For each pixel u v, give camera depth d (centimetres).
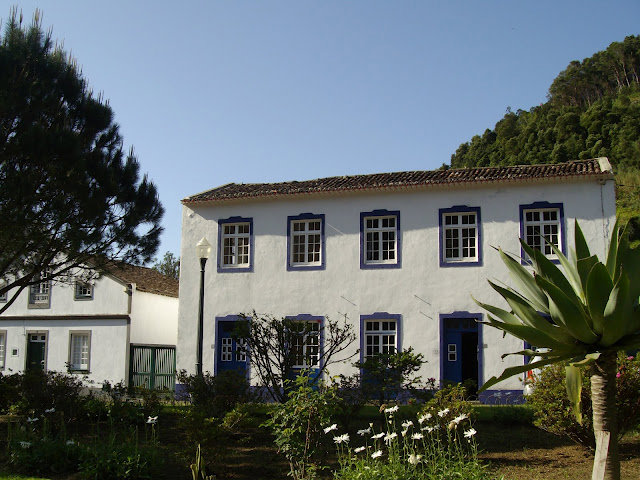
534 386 1076
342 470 775
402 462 799
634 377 990
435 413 1005
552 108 7894
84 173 1525
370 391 1248
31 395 1404
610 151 5650
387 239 2145
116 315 2702
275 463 1083
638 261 532
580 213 1938
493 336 1942
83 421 1427
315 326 2119
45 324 2820
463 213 2061
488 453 1073
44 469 1014
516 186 2012
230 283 2270
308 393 899
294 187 2336
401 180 2175
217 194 2361
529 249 579
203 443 974
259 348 1463
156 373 2692
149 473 975
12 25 1556
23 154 1439
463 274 2023
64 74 1584
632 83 9650
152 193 1681
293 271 2203
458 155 7594
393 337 2083
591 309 514
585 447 1064
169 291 3061
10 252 1507
